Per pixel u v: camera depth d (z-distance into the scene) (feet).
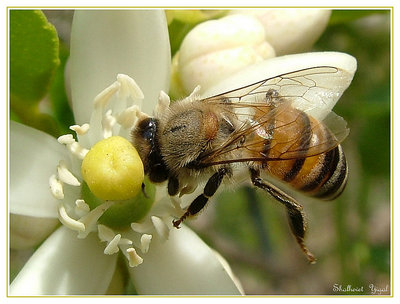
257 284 0.28
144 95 0.15
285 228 0.28
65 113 0.17
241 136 0.15
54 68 0.15
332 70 0.15
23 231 0.15
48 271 0.15
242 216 0.27
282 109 0.15
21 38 0.15
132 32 0.15
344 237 0.24
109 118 0.15
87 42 0.15
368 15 0.18
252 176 0.16
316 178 0.15
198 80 0.16
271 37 0.17
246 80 0.15
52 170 0.15
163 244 0.15
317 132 0.15
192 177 0.15
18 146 0.15
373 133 0.24
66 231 0.15
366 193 0.24
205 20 0.17
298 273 0.28
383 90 0.23
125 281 0.15
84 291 0.15
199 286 0.15
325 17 0.17
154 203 0.15
